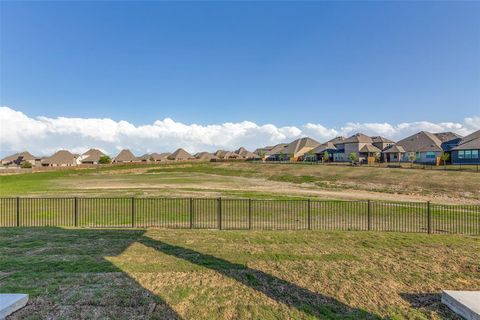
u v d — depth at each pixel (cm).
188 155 11631
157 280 527
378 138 6981
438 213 1566
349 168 4219
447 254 686
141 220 1367
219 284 516
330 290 499
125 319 404
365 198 2205
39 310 422
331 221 1352
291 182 3669
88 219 1412
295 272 571
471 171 3109
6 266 590
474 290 500
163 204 1838
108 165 6844
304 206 1767
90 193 2461
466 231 1119
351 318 417
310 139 8612
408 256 671
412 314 429
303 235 867
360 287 511
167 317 412
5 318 400
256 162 7188
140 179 4366
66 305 436
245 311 431
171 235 859
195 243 768
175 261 623
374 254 684
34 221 1378
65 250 698
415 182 2886
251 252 690
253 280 534
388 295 484
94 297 461
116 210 1658
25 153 10081
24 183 3709
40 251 692
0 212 1562
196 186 3203
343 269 589
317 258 652
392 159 5800
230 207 1733
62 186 3256
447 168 3581
